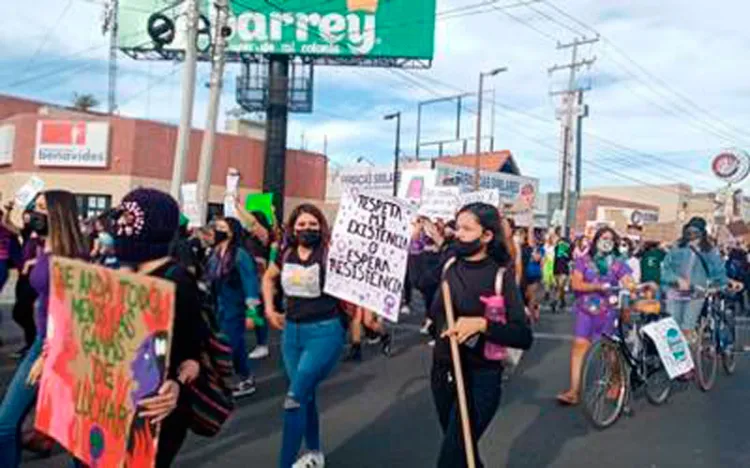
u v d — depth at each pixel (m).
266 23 27.59
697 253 8.31
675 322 7.50
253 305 6.87
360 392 7.54
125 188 26.36
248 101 29.17
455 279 3.96
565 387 8.15
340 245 4.84
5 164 28.03
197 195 14.17
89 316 2.90
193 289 2.87
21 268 8.23
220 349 3.02
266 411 6.58
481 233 3.95
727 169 17.73
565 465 5.45
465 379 3.90
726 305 9.27
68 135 26.53
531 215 35.12
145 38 27.06
